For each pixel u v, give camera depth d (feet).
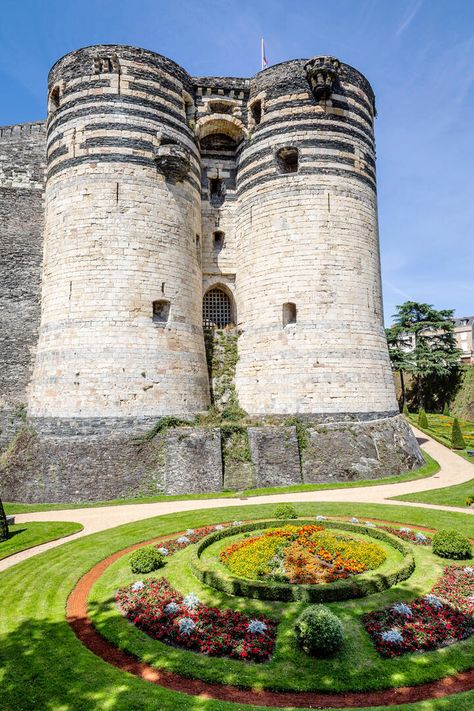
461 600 40.40
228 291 118.93
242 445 93.45
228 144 120.47
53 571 51.42
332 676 31.86
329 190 104.88
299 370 100.37
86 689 31.09
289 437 94.22
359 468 93.30
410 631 35.81
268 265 106.22
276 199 106.63
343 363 100.58
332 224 104.12
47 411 91.20
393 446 100.07
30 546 59.98
